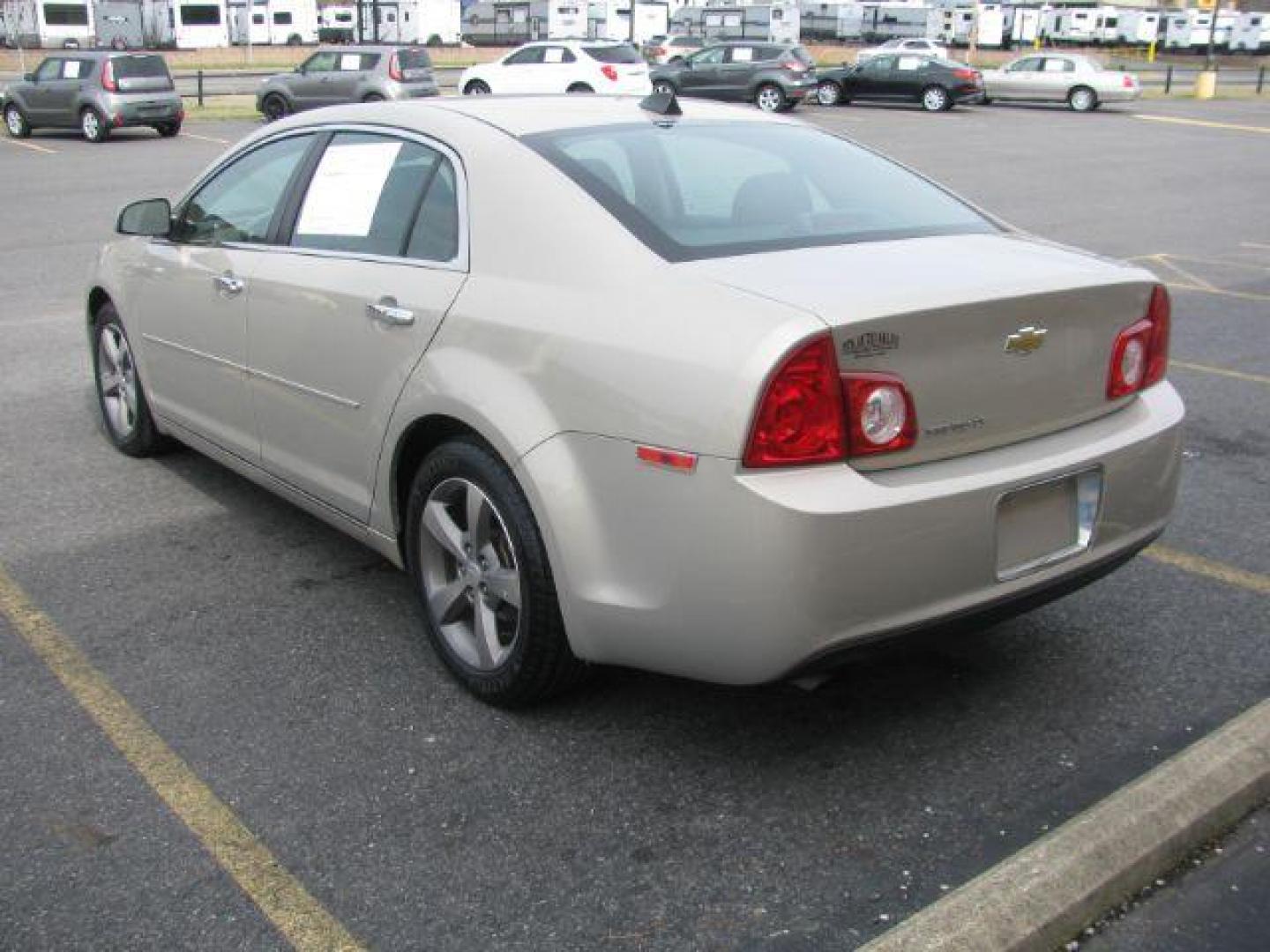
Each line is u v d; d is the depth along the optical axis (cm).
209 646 389
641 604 298
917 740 339
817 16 5834
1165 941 266
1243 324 888
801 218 347
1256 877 286
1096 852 277
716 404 278
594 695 361
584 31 5084
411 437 362
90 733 339
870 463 287
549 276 325
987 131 2653
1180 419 348
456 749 333
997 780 321
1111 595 432
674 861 289
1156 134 2678
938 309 287
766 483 276
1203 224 1438
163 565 449
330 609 415
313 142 425
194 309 462
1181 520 503
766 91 3012
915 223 360
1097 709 356
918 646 303
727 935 265
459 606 362
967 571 297
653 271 308
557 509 308
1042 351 312
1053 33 6619
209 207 469
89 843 293
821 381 276
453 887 280
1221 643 397
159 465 555
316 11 5728
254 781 318
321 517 422
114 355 551
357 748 333
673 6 5309
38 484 529
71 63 2266
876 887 281
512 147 354
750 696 360
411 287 357
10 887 278
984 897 263
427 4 5572
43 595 423
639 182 345
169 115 2302
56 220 1305
